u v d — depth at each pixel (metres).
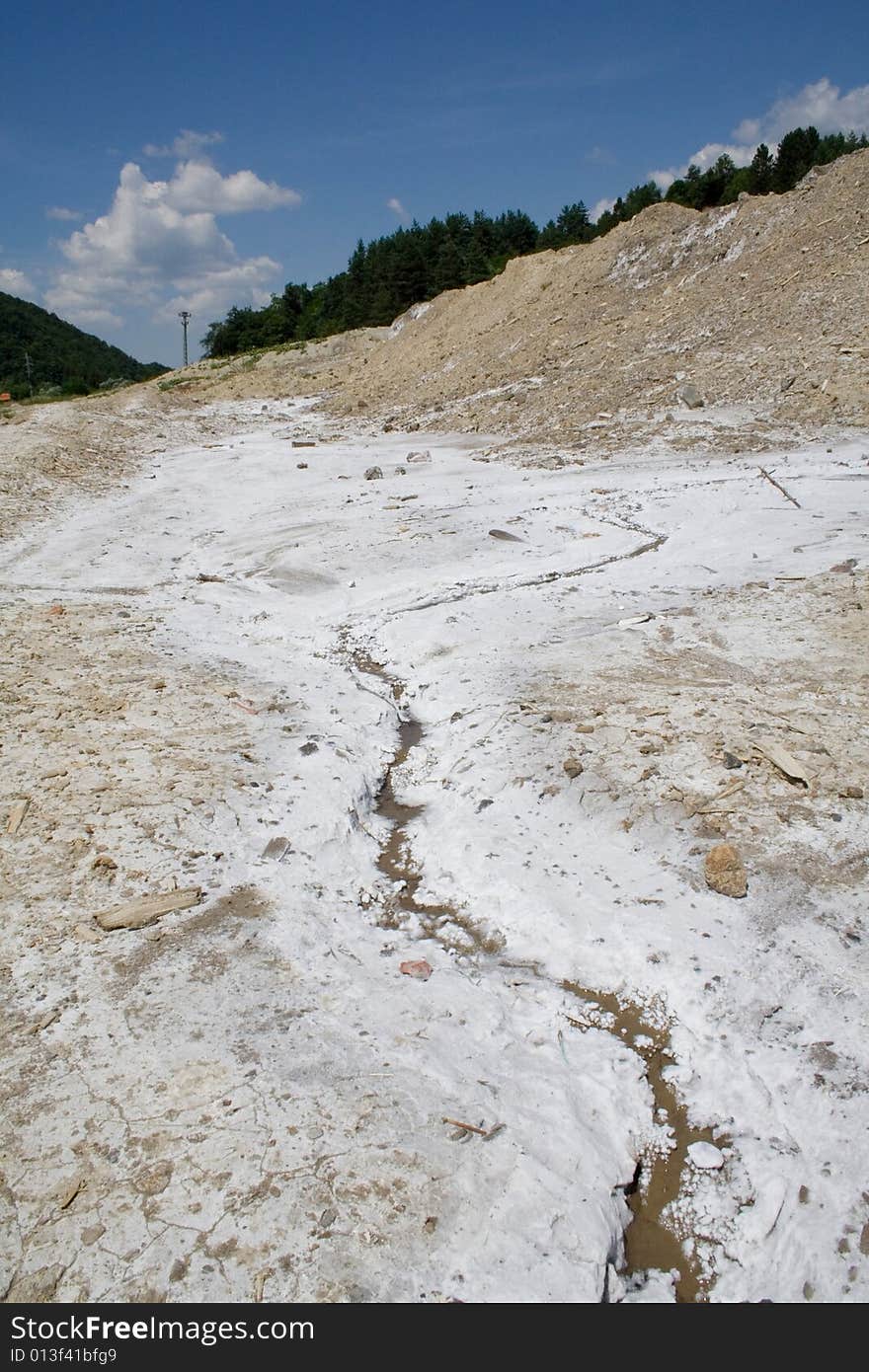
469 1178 3.73
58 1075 4.21
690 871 5.69
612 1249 3.65
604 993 4.96
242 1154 3.79
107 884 5.62
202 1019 4.57
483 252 54.75
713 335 23.59
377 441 24.91
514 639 9.61
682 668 8.54
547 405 23.84
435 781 7.11
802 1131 4.09
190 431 27.95
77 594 12.34
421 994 4.89
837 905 5.29
